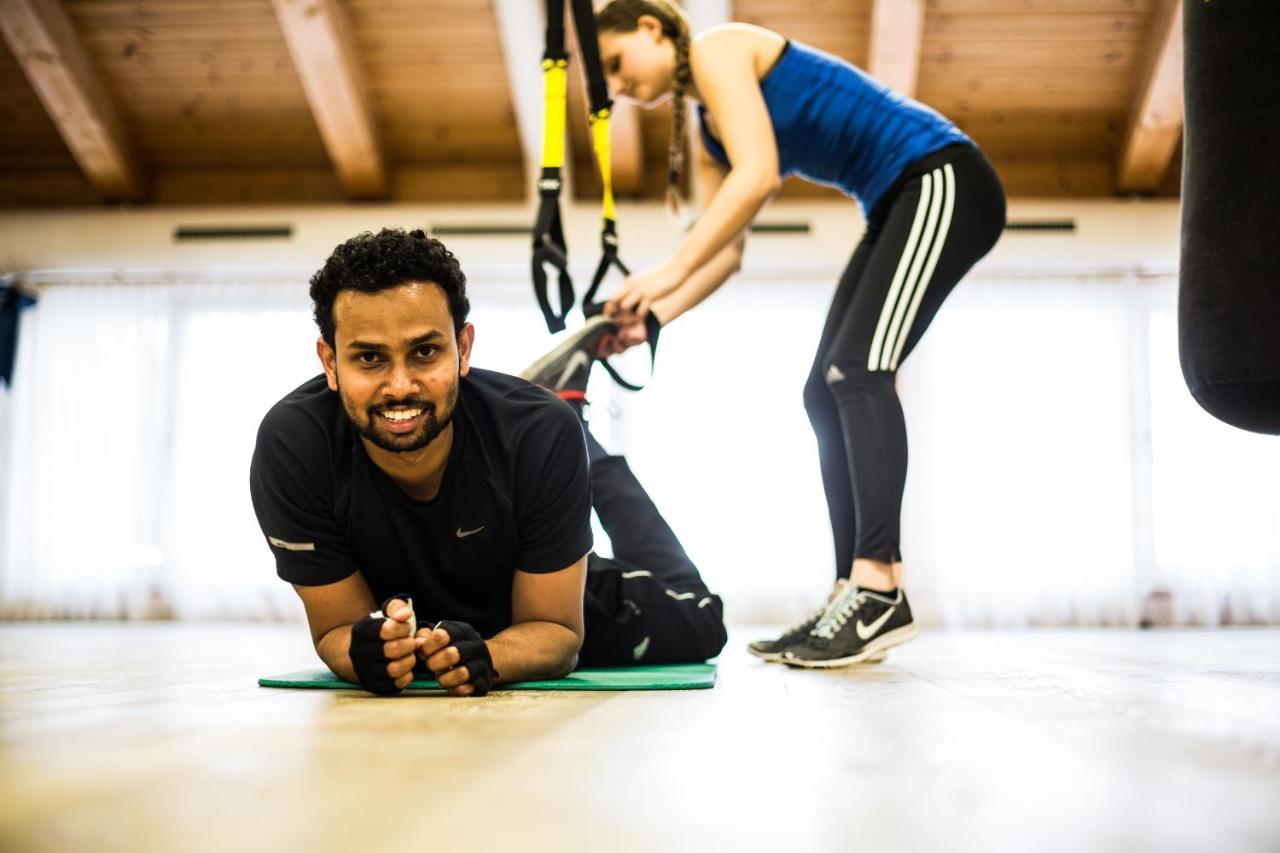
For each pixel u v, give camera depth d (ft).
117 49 17.46
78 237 18.92
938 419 19.04
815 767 2.36
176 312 19.71
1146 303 19.10
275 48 17.47
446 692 4.17
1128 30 16.84
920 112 6.29
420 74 17.78
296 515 4.25
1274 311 3.52
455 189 19.53
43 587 19.20
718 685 4.56
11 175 19.99
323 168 19.72
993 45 17.15
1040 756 2.52
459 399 4.31
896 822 1.80
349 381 3.82
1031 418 18.99
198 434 19.42
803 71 6.34
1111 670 5.71
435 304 3.83
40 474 19.43
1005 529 18.80
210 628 16.22
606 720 3.22
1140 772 2.31
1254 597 18.71
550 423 4.29
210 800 1.96
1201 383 3.68
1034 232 18.58
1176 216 18.37
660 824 1.78
